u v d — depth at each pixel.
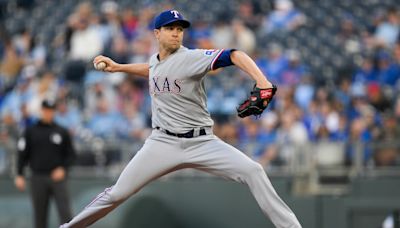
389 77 44.78
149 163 20.47
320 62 49.84
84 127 43.16
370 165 35.50
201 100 20.36
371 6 56.25
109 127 42.53
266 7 57.00
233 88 46.06
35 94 46.88
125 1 59.50
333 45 51.56
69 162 32.97
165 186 37.16
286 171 36.41
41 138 32.47
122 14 54.12
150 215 36.19
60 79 50.69
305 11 56.03
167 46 20.06
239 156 20.09
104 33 52.00
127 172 20.58
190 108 20.23
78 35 52.44
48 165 32.47
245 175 19.98
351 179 35.12
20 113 45.94
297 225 20.05
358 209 34.66
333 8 56.06
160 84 20.30
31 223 36.50
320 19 55.00
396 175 34.81
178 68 19.91
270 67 47.56
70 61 50.62
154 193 36.94
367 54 49.62
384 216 34.31
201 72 19.66
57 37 56.09
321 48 51.41
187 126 20.28
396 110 39.34
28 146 32.59
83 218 21.08
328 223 35.00
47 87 45.69
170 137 20.39
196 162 20.38
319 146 36.41
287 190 35.72
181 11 57.09
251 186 20.03
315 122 39.19
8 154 39.06
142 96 45.44
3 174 38.97
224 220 36.38
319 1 56.91
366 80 45.09
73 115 43.97
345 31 52.81
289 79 46.34
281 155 36.69
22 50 55.75
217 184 36.59
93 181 37.53
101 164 38.22
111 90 44.75
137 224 35.28
